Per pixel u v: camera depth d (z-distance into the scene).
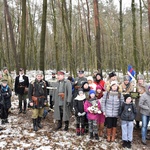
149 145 5.98
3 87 6.92
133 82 6.95
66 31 13.36
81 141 5.86
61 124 6.76
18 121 7.23
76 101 6.20
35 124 6.50
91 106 5.99
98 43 11.92
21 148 5.22
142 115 6.11
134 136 6.48
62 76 6.67
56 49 16.41
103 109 5.95
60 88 6.55
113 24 24.44
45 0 9.48
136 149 5.67
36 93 6.41
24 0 10.55
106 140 6.06
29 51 30.02
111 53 33.19
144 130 6.05
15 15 27.12
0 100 6.74
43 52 9.50
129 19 26.39
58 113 6.55
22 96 8.21
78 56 28.67
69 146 5.50
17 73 13.96
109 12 26.33
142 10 19.05
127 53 28.12
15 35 29.34
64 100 6.44
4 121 6.96
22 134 6.11
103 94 6.32
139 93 6.63
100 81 7.01
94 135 6.34
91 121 6.03
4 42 30.88
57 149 5.28
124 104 5.79
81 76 7.51
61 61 33.84
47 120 7.58
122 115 5.75
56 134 6.25
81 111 6.15
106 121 6.36
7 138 5.77
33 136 6.00
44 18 9.52
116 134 6.52
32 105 6.39
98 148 5.52
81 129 6.27
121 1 16.77
